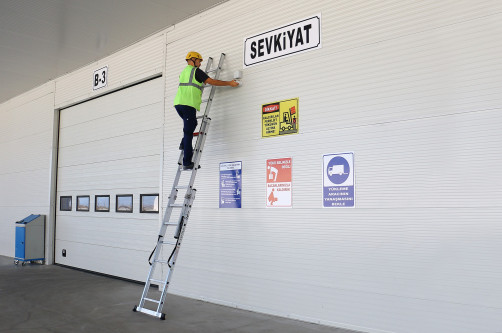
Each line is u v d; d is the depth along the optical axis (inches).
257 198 209.0
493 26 146.9
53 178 373.4
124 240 296.0
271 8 212.4
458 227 148.6
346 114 180.7
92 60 331.9
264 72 212.1
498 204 141.5
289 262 193.6
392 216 164.2
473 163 147.4
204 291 227.6
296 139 196.4
